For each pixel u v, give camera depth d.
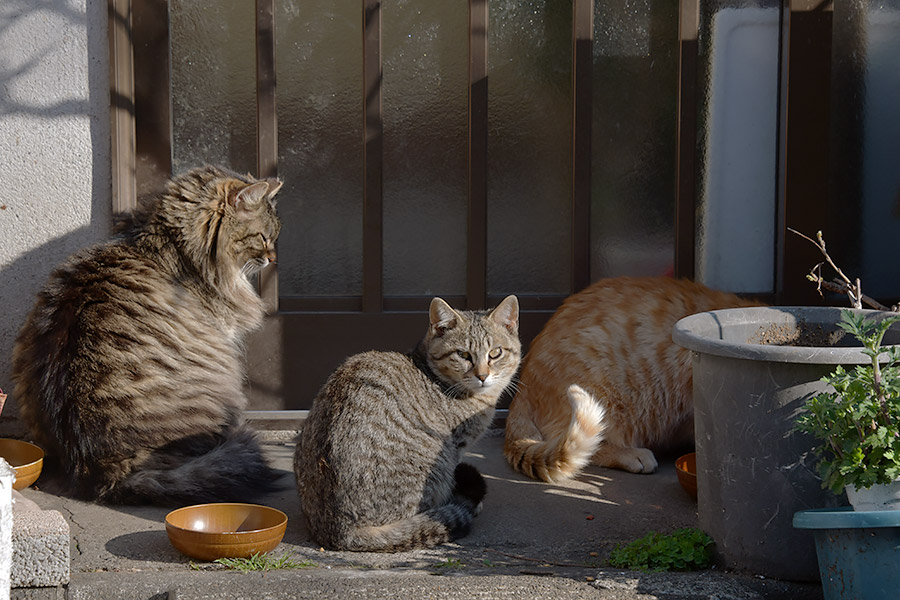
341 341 2.95
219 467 2.64
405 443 2.56
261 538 2.47
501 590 2.40
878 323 2.44
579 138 2.94
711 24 2.96
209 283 2.75
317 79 2.96
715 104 2.97
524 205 3.00
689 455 2.73
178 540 2.48
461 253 3.01
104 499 2.65
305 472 2.55
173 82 2.93
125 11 2.85
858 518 2.32
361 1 2.94
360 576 2.43
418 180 2.99
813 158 2.93
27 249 2.85
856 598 2.35
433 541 2.54
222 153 2.96
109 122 2.86
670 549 2.49
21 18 2.81
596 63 2.97
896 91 2.98
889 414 2.34
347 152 2.97
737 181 2.99
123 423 2.64
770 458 2.42
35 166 2.84
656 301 2.83
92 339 2.66
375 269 2.94
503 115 2.98
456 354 2.62
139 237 2.74
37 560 2.39
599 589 2.41
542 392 2.84
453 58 2.96
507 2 2.96
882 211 3.00
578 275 2.97
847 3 2.96
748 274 3.01
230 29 2.93
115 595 2.40
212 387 2.71
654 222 3.01
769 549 2.44
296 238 2.99
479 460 2.84
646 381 2.81
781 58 2.95
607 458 2.81
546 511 2.65
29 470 2.65
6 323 2.86
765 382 2.41
